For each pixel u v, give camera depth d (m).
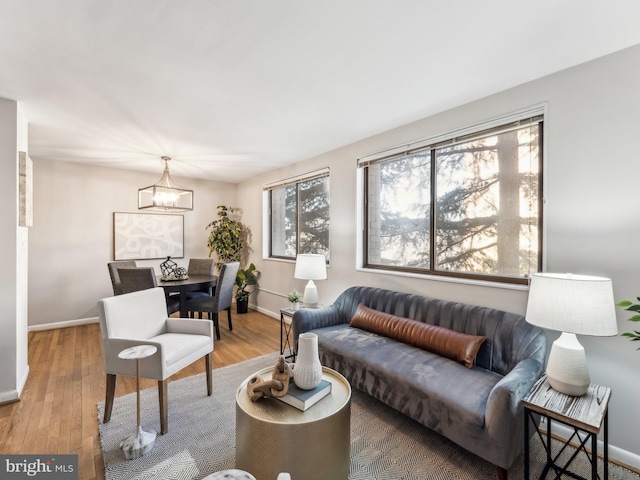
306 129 3.07
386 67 1.97
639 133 1.71
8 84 2.14
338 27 1.59
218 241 5.31
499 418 1.48
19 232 2.48
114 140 3.37
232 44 1.73
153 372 1.92
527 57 1.85
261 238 5.16
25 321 2.74
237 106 2.53
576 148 1.93
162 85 2.18
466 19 1.52
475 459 1.75
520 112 2.18
